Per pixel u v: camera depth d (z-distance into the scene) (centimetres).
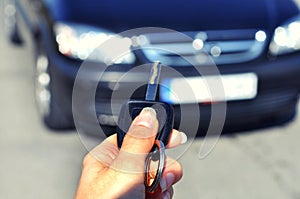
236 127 304
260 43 278
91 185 77
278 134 308
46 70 307
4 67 432
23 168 276
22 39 449
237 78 272
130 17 276
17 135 310
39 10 319
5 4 574
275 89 286
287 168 273
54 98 288
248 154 286
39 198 251
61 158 285
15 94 375
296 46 289
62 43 272
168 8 286
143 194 75
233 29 278
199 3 294
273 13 296
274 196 249
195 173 267
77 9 281
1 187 259
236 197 248
